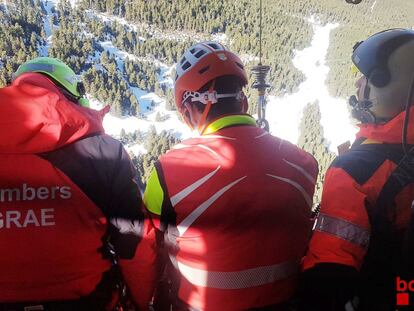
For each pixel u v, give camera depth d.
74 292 1.82
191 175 1.76
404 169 1.60
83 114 1.79
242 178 1.75
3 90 1.69
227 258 1.75
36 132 1.67
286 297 1.87
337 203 1.64
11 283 1.75
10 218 1.71
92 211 1.79
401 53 1.70
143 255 1.94
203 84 1.87
